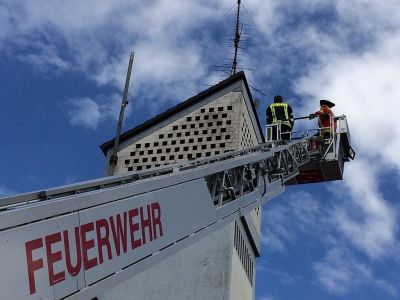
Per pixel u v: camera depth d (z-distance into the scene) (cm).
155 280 1897
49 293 624
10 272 582
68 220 680
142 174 919
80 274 679
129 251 784
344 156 2095
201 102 2366
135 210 822
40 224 636
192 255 1923
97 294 704
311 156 1972
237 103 2312
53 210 658
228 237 1941
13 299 578
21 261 598
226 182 1206
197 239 988
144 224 834
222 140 2233
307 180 2036
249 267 2212
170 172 1014
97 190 782
